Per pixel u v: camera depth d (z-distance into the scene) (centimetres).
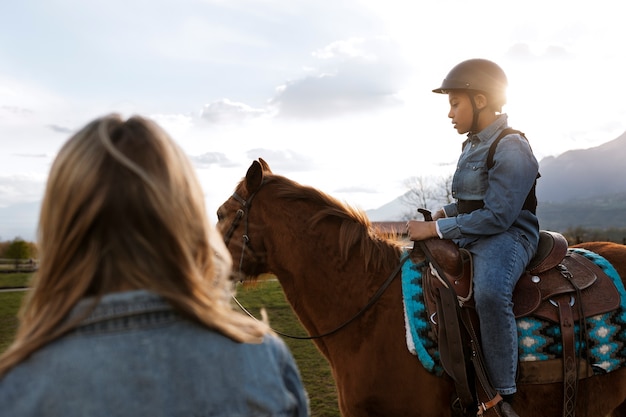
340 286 272
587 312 266
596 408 271
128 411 72
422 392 255
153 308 77
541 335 260
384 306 264
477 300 251
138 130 84
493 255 257
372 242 276
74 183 77
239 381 78
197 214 85
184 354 76
